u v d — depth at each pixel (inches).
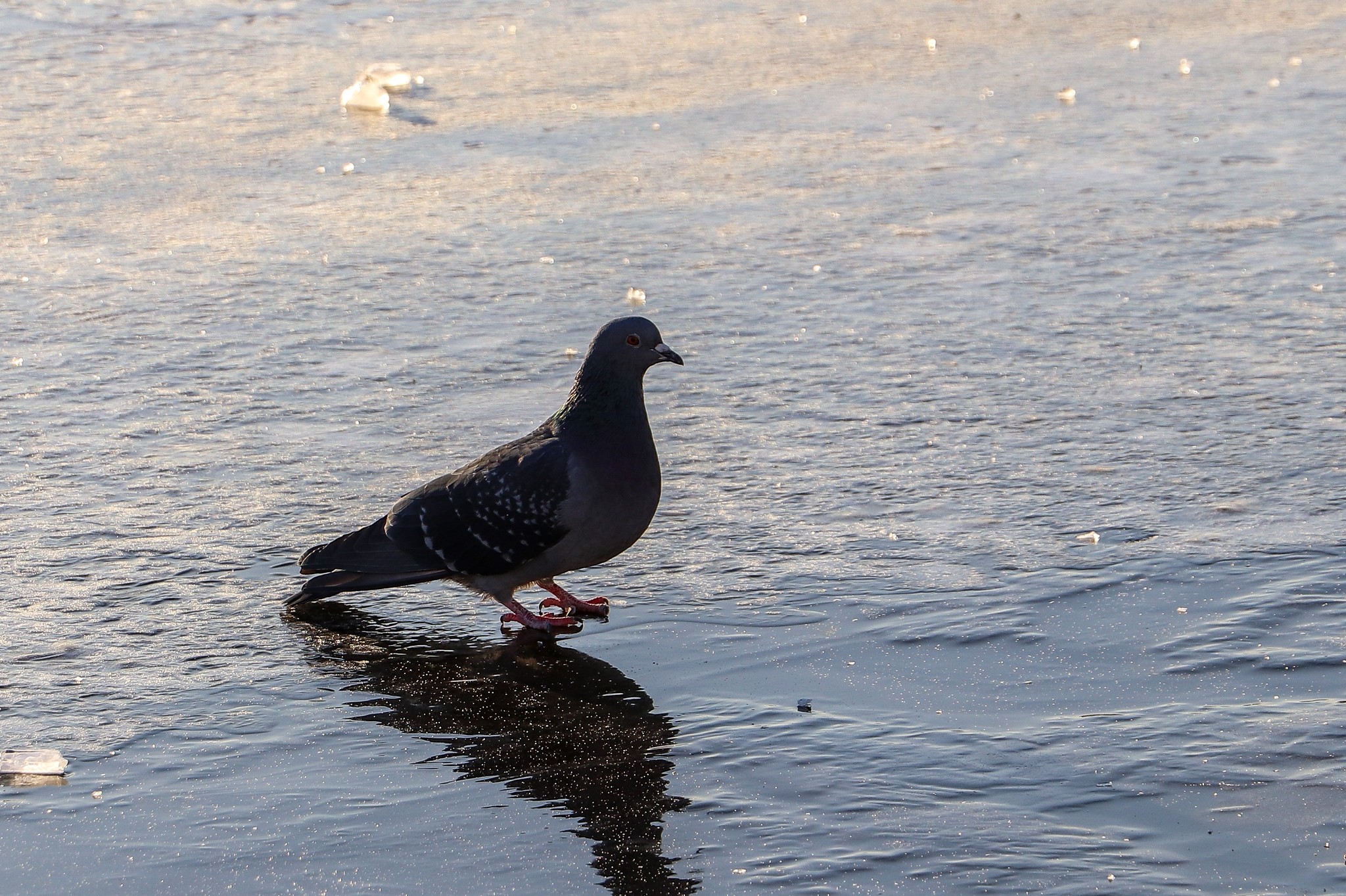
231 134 792.3
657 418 448.1
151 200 684.7
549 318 542.6
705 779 255.4
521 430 439.2
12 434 430.3
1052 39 1041.5
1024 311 542.9
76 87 877.2
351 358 501.0
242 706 285.3
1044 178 722.8
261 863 230.8
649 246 627.2
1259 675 285.3
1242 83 911.7
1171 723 267.6
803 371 487.8
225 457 416.8
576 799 249.9
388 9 1096.2
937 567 341.7
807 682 291.7
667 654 306.7
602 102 863.1
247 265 599.2
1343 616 307.7
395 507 331.3
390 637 319.0
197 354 502.3
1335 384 458.3
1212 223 644.1
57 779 256.7
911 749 262.7
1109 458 406.3
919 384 472.7
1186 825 235.6
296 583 344.2
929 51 1002.7
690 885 223.5
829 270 596.4
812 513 376.2
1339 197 677.9
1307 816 236.7
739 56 977.5
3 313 540.4
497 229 650.2
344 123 815.7
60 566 348.2
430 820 243.3
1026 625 310.8
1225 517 362.6
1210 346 499.8
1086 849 229.8
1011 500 379.6
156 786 254.8
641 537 365.1
